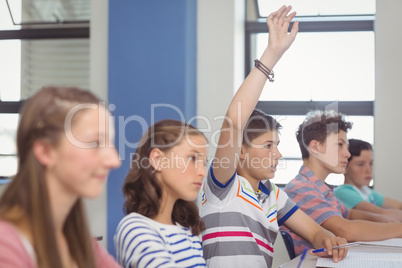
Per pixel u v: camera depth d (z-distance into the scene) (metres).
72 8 4.18
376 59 3.48
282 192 1.91
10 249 0.66
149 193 1.29
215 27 3.50
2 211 0.70
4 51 4.26
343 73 3.79
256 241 1.69
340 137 2.33
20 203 0.70
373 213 2.74
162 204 1.30
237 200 1.69
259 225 1.72
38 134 0.70
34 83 4.24
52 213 0.70
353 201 2.85
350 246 1.82
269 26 1.53
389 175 3.44
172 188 1.29
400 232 2.01
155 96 3.30
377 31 3.48
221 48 3.50
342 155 2.34
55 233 0.70
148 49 3.32
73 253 0.81
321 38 3.82
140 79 3.32
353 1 3.79
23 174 0.71
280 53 1.54
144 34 3.33
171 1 3.30
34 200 0.69
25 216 0.70
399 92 3.45
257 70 1.53
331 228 2.05
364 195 3.03
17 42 4.25
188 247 1.32
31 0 4.21
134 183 1.31
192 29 3.41
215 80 3.49
